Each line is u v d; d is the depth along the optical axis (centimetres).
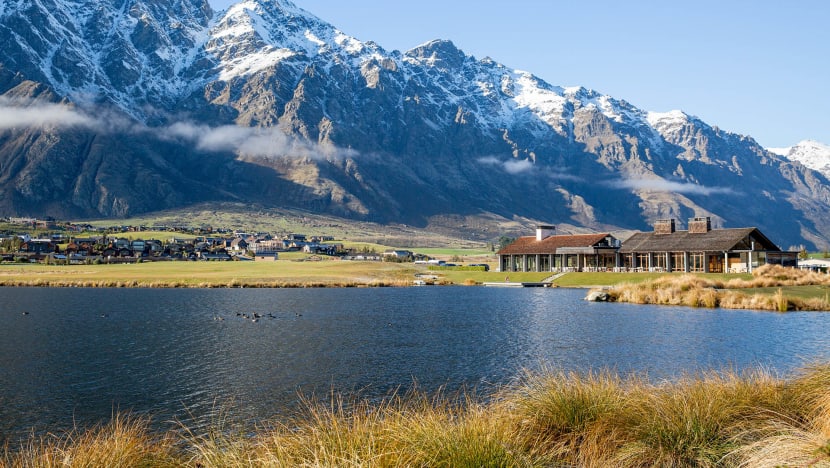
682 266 12262
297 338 5400
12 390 3566
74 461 1462
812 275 9275
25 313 7662
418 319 6788
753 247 11544
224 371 4009
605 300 8625
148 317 7212
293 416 2900
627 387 2128
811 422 1596
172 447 1906
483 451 1390
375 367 4050
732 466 1436
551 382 1919
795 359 3922
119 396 3412
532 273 14038
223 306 8612
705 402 1725
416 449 1409
